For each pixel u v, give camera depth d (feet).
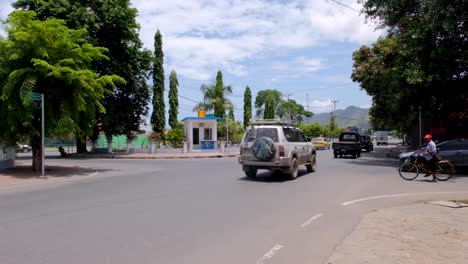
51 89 56.08
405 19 70.49
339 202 32.42
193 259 17.81
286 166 46.44
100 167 70.18
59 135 56.75
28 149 141.38
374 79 95.61
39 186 44.62
